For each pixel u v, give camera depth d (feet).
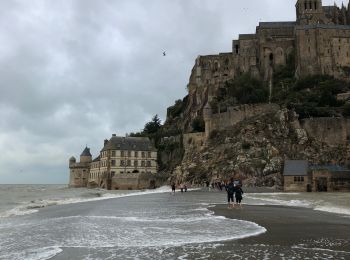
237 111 415.44
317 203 162.30
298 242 66.59
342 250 59.93
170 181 433.48
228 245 64.59
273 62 518.37
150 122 609.42
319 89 433.48
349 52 481.87
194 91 556.10
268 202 170.30
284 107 400.67
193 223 93.09
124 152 476.95
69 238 73.41
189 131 493.36
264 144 370.32
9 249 63.93
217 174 367.66
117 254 58.95
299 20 548.72
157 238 72.43
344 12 568.82
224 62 549.54
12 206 174.09
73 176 550.77
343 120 364.79
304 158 355.77
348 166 333.21
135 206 148.97
